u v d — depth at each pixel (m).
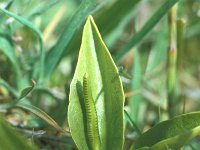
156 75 0.35
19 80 0.28
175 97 0.28
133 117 0.29
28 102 0.27
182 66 0.38
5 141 0.15
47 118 0.22
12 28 0.28
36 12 0.27
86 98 0.19
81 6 0.25
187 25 0.38
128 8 0.29
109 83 0.19
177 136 0.18
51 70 0.28
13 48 0.28
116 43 0.38
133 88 0.30
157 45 0.35
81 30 0.29
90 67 0.19
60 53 0.27
